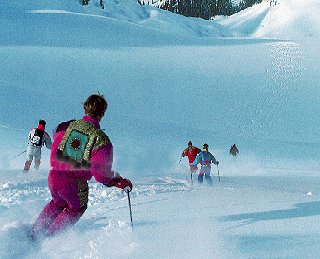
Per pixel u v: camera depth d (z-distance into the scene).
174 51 92.56
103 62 73.50
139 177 11.60
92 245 3.97
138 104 53.97
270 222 4.85
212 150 30.98
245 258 3.49
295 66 82.38
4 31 93.25
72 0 170.88
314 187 12.32
